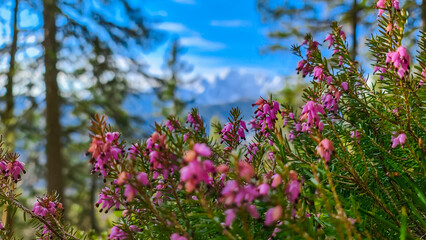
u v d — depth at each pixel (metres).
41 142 20.05
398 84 2.07
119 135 1.84
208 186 1.62
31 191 17.70
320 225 1.57
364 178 2.03
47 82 18.70
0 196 2.01
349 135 2.23
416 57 2.05
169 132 1.63
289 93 13.09
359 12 11.76
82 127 19.81
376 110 2.21
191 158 1.20
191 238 1.43
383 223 1.64
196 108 2.37
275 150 1.80
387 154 2.10
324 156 1.40
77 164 21.81
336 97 2.23
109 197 1.83
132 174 1.48
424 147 1.70
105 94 20.16
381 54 2.20
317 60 2.26
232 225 1.39
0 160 2.10
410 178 1.93
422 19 6.50
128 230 1.77
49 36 18.59
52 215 2.06
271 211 1.19
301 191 1.46
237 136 2.24
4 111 17.80
